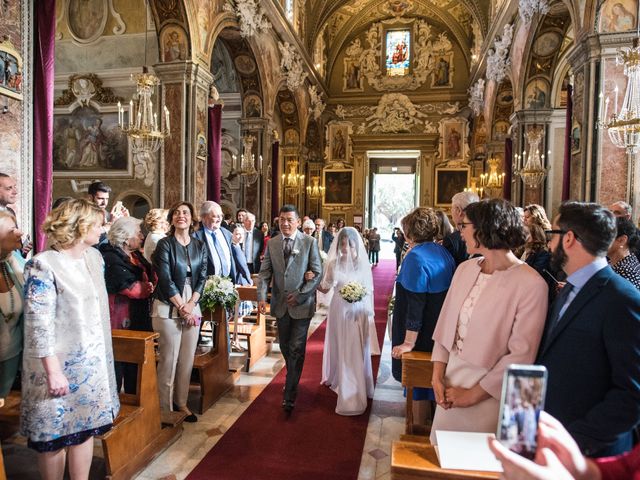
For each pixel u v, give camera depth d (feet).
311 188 77.20
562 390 5.63
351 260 15.16
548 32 35.50
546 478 3.10
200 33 31.58
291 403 13.96
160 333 12.57
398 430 13.12
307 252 14.25
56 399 7.79
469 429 6.75
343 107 78.54
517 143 40.27
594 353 5.49
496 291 6.67
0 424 11.20
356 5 73.10
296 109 61.82
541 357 6.02
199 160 31.76
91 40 34.68
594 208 5.84
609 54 23.84
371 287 15.43
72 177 35.06
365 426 13.35
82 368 8.04
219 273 17.06
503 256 6.88
